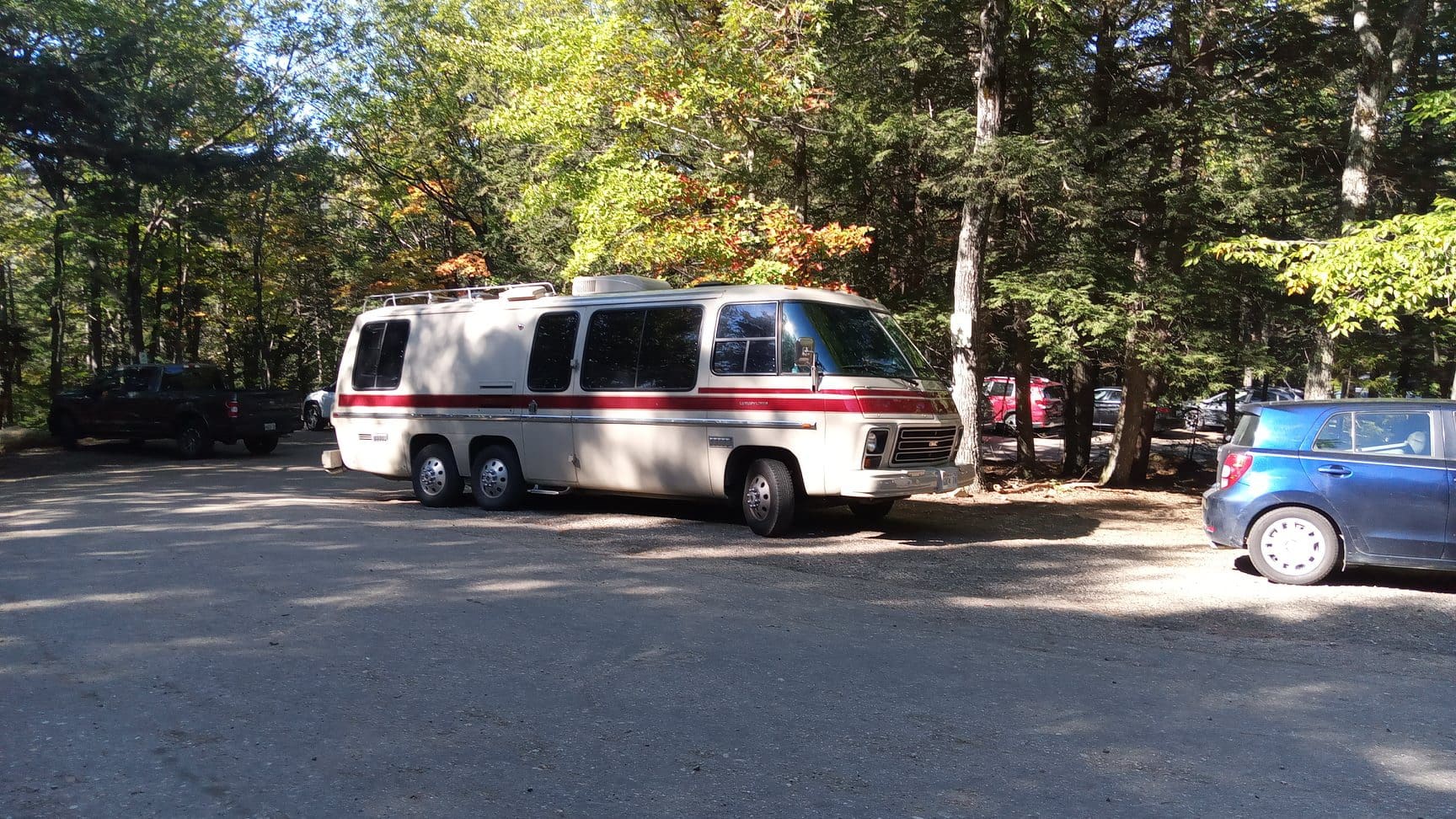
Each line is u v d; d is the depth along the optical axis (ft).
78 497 43.50
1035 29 47.83
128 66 65.98
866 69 52.54
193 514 37.06
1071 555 30.27
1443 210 33.09
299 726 14.61
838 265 51.90
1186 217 48.19
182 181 66.85
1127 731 14.70
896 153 52.31
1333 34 52.29
